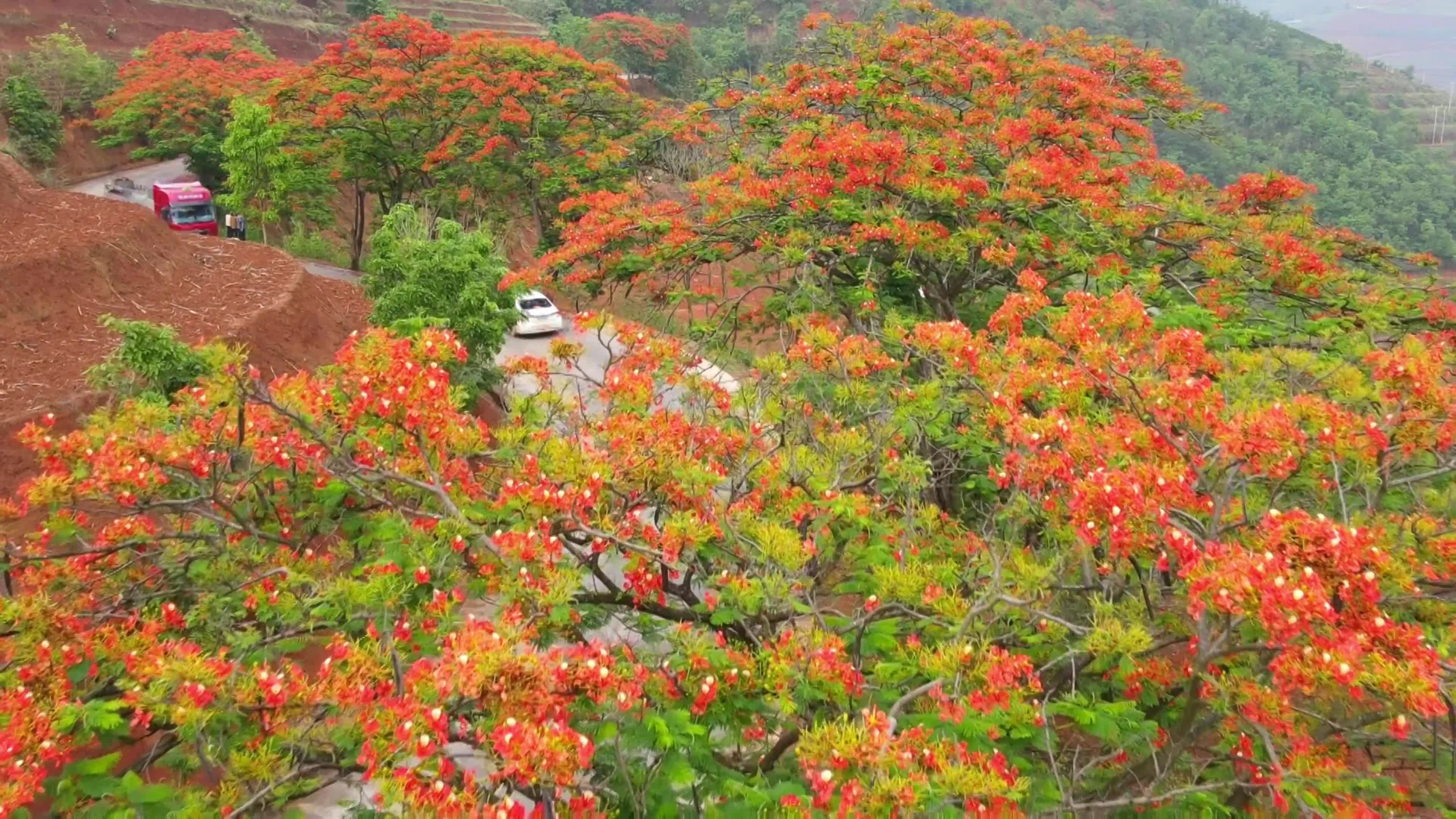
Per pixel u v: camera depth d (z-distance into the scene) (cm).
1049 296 1182
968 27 1598
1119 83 1672
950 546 659
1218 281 1064
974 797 380
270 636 580
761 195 1209
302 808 600
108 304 1385
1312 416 526
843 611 745
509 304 1393
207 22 5062
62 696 484
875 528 625
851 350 766
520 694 391
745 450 689
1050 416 593
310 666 737
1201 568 422
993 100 1394
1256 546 454
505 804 357
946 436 762
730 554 557
